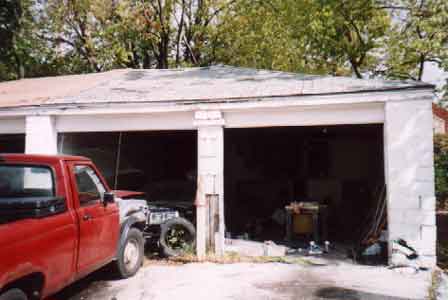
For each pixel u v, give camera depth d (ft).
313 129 39.86
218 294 17.33
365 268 21.38
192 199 33.30
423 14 45.11
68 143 28.99
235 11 67.15
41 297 12.80
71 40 69.92
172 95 26.16
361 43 60.95
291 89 24.58
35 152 26.58
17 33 62.08
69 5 64.49
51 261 13.08
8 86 39.27
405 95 21.08
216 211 24.02
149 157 42.37
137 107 25.04
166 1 64.64
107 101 25.30
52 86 35.83
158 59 70.38
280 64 65.72
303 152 45.06
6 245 11.01
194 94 25.91
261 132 42.78
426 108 20.85
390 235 21.36
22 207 12.19
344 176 44.11
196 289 18.03
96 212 16.51
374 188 40.78
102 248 17.07
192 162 43.83
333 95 22.00
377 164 42.27
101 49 65.41
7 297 11.30
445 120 75.15
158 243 24.58
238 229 33.27
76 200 15.23
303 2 55.83
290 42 64.85
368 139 43.88
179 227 24.91
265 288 18.10
